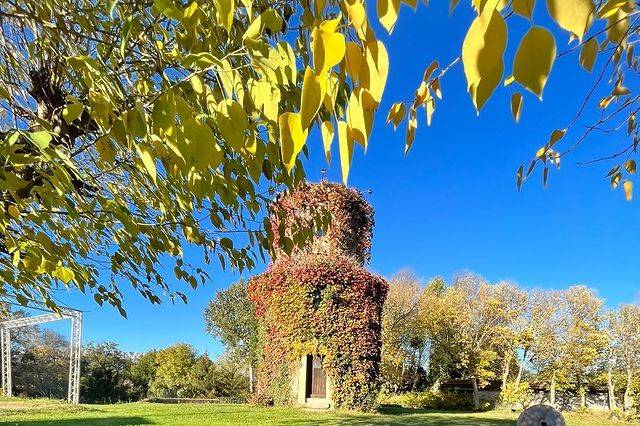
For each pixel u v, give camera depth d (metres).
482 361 25.39
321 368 14.44
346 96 1.39
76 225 2.88
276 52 1.24
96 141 1.67
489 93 0.62
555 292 25.39
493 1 0.62
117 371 29.05
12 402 16.02
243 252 2.94
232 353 28.50
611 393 25.31
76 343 18.59
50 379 26.94
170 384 29.19
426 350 28.81
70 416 11.97
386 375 27.19
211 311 28.73
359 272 14.97
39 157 1.60
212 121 1.49
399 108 1.16
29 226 2.68
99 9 2.01
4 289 2.88
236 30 1.80
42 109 2.41
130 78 2.26
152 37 2.04
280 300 14.84
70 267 2.58
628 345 24.72
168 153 1.48
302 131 0.74
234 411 13.20
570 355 24.75
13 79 2.72
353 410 13.91
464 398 25.81
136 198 3.09
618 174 2.79
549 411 9.20
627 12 1.06
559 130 2.25
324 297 14.45
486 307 25.88
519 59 0.60
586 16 0.55
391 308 27.06
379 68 0.74
